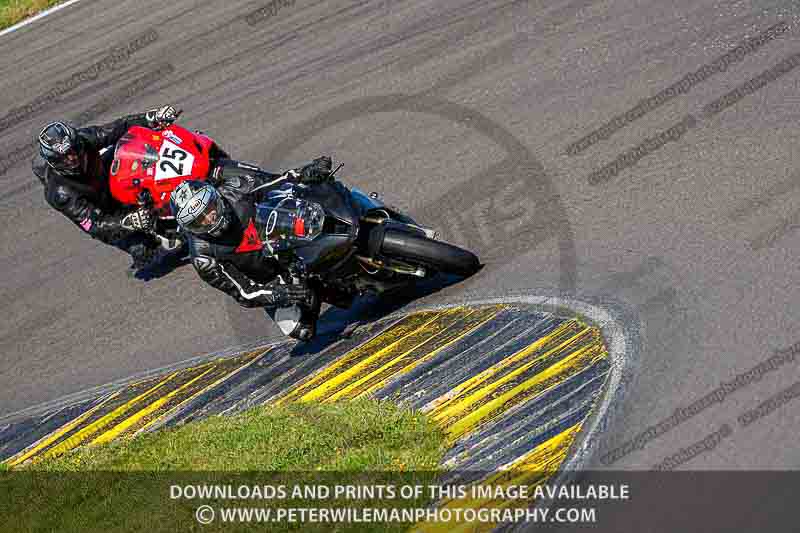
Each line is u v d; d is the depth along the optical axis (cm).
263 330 3166
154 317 3462
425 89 4081
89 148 3189
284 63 4938
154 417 2827
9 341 3641
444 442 2089
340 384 2573
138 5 6662
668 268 2419
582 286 2520
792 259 2230
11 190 4738
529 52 4012
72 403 3144
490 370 2306
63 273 3941
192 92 5012
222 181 2719
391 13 5028
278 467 2209
